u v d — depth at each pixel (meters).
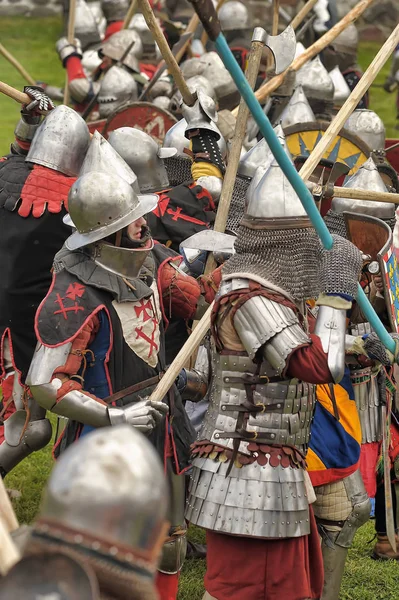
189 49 16.59
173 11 21.69
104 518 2.67
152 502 2.71
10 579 2.62
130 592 2.71
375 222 7.70
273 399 5.85
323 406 7.36
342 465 7.36
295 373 5.62
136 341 6.20
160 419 6.12
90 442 2.74
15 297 8.13
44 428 8.21
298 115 11.56
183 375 6.70
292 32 7.91
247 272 5.76
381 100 30.52
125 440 2.74
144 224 6.27
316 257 5.88
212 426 5.97
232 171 7.75
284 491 5.83
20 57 33.00
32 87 8.62
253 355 5.61
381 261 7.12
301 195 5.53
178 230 8.51
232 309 5.71
